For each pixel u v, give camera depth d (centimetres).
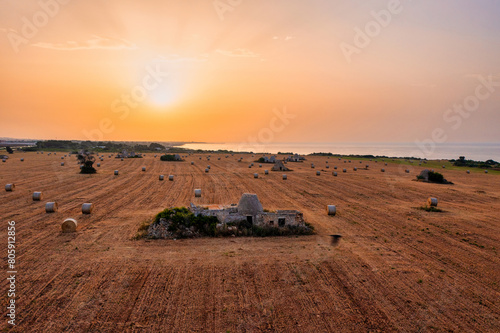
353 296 1138
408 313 1034
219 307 1049
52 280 1205
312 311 1036
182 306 1049
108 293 1122
